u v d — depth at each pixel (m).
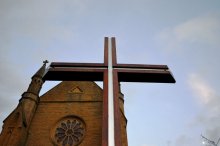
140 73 4.72
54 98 23.62
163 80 4.89
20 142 18.72
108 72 4.68
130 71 4.74
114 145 3.52
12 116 20.97
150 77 4.82
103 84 4.44
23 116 20.30
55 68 4.71
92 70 4.73
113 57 5.07
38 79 24.86
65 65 4.80
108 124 3.79
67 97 23.72
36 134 20.14
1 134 19.52
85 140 19.62
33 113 21.73
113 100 4.14
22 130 19.39
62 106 22.69
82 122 21.38
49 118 21.55
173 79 4.82
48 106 22.72
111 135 3.64
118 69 4.79
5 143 18.86
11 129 19.92
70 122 21.48
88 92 24.42
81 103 22.95
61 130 20.89
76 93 24.28
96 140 19.55
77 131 20.73
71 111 22.17
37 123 21.03
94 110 22.17
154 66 4.89
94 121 21.09
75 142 19.92
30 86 23.91
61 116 21.73
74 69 4.70
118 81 4.93
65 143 19.92
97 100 23.28
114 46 5.36
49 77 4.80
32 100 22.20
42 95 23.92
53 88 24.98
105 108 4.02
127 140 20.23
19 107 21.47
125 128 21.28
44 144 19.52
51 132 20.52
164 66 4.91
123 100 24.23
